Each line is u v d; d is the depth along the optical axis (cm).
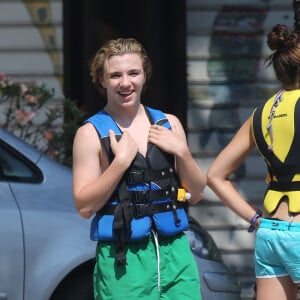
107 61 1741
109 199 1723
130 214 1708
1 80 3225
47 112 3494
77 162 1741
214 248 2397
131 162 1722
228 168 1923
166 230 1727
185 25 3566
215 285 2298
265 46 3591
